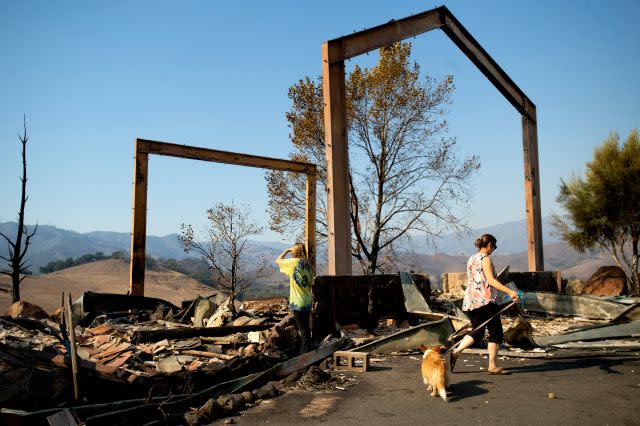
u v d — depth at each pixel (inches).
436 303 500.1
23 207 531.5
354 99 930.1
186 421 184.9
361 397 219.6
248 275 773.9
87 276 3331.7
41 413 161.2
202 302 404.5
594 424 176.6
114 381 195.6
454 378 251.8
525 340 323.9
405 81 920.9
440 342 326.3
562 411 192.5
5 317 294.8
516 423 179.0
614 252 889.5
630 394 216.4
